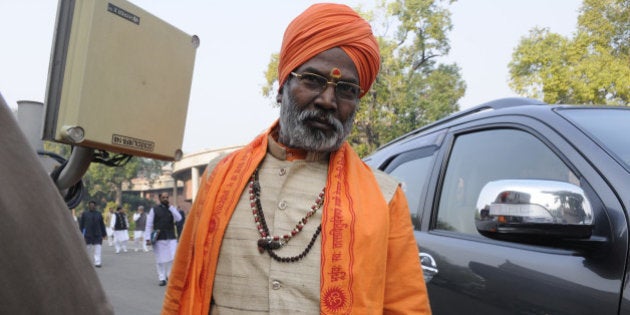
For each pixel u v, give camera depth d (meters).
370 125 21.80
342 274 1.26
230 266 1.33
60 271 0.67
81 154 1.31
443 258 2.10
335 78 1.37
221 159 1.55
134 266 12.12
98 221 11.86
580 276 1.49
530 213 1.48
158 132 1.39
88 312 0.69
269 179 1.42
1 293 0.62
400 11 21.47
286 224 1.34
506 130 2.19
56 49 1.19
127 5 1.27
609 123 1.91
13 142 0.67
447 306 2.00
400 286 1.37
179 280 1.50
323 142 1.39
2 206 0.63
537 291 1.60
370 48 1.42
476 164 2.29
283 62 1.44
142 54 1.32
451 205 2.35
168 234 8.96
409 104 21.59
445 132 2.67
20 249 0.63
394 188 1.44
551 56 17.38
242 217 1.37
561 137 1.84
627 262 1.39
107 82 1.24
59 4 1.18
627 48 16.91
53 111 1.19
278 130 1.58
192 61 1.50
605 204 1.53
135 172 45.50
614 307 1.37
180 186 51.84
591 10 17.27
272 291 1.27
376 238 1.29
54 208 0.68
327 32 1.38
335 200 1.34
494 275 1.79
